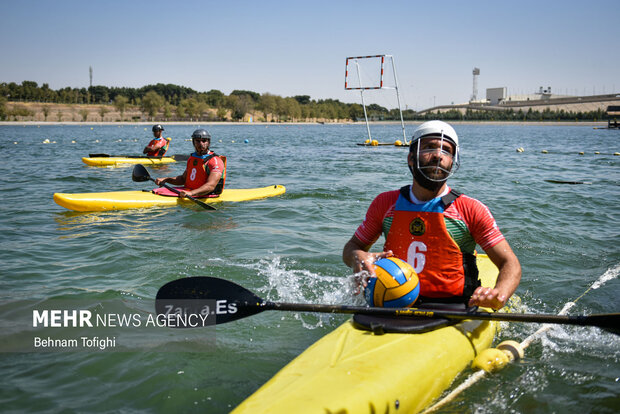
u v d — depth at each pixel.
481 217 3.62
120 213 8.36
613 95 160.75
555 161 19.70
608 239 7.05
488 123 147.00
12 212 8.44
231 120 144.88
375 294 3.60
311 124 144.38
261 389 2.76
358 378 2.81
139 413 2.93
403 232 3.76
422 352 3.14
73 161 17.95
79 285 4.94
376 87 30.33
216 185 9.27
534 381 3.34
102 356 3.56
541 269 5.71
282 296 4.76
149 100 120.94
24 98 126.75
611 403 3.12
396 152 25.06
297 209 8.91
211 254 6.05
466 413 2.98
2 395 3.05
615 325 3.28
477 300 3.41
